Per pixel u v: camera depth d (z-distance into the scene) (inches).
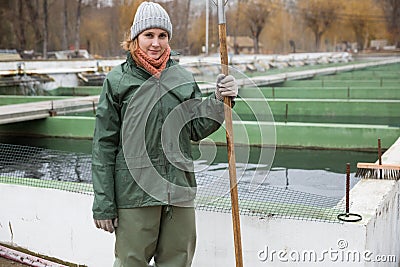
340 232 99.7
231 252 109.4
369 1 1486.2
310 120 410.3
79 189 126.6
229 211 108.1
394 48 1462.8
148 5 83.1
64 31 1002.1
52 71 568.7
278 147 305.3
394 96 475.8
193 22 1136.2
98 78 613.3
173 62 87.7
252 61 796.0
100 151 83.2
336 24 1523.1
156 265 90.4
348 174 101.4
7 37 969.5
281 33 1513.3
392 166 130.7
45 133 367.2
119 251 86.7
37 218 130.5
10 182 136.9
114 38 1101.7
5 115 339.0
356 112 396.5
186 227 87.7
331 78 751.1
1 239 137.3
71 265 127.2
